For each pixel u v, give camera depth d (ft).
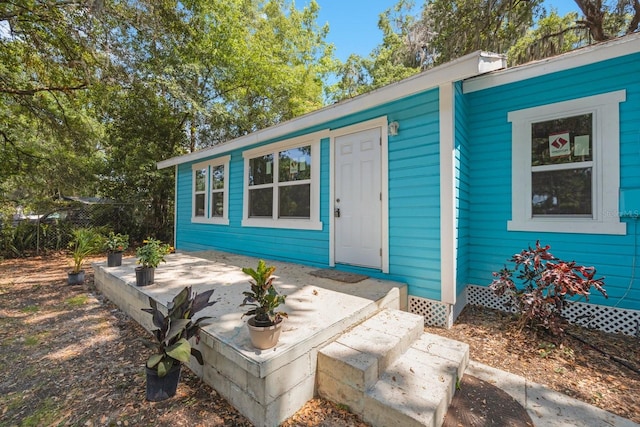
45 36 22.40
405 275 12.57
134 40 28.78
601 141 10.62
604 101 10.57
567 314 11.28
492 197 13.10
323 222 15.97
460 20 30.35
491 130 13.12
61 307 14.23
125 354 9.45
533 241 12.02
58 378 8.16
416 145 12.28
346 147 14.93
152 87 31.60
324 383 7.21
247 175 21.01
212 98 43.52
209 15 39.29
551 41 26.91
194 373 8.26
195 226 27.04
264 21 50.42
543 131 11.89
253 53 43.83
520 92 12.37
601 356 8.92
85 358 9.23
